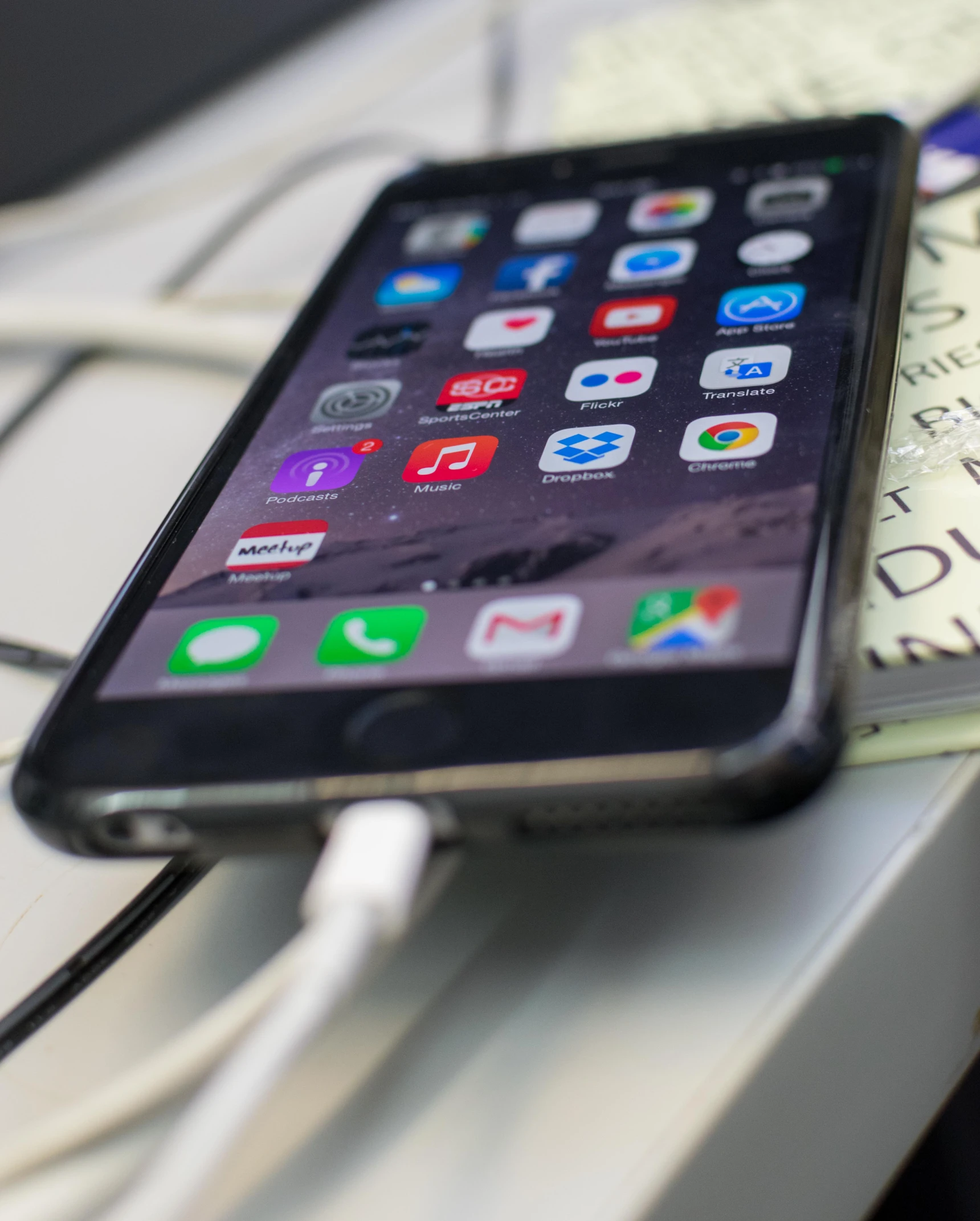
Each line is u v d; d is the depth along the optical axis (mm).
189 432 353
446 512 301
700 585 284
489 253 346
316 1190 268
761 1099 273
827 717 271
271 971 271
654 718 272
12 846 299
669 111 420
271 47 524
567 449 306
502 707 277
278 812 274
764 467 296
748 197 342
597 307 329
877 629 288
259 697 284
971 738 289
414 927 282
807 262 326
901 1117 295
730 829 269
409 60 516
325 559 299
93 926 290
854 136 344
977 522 296
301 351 332
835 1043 280
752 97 413
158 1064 269
